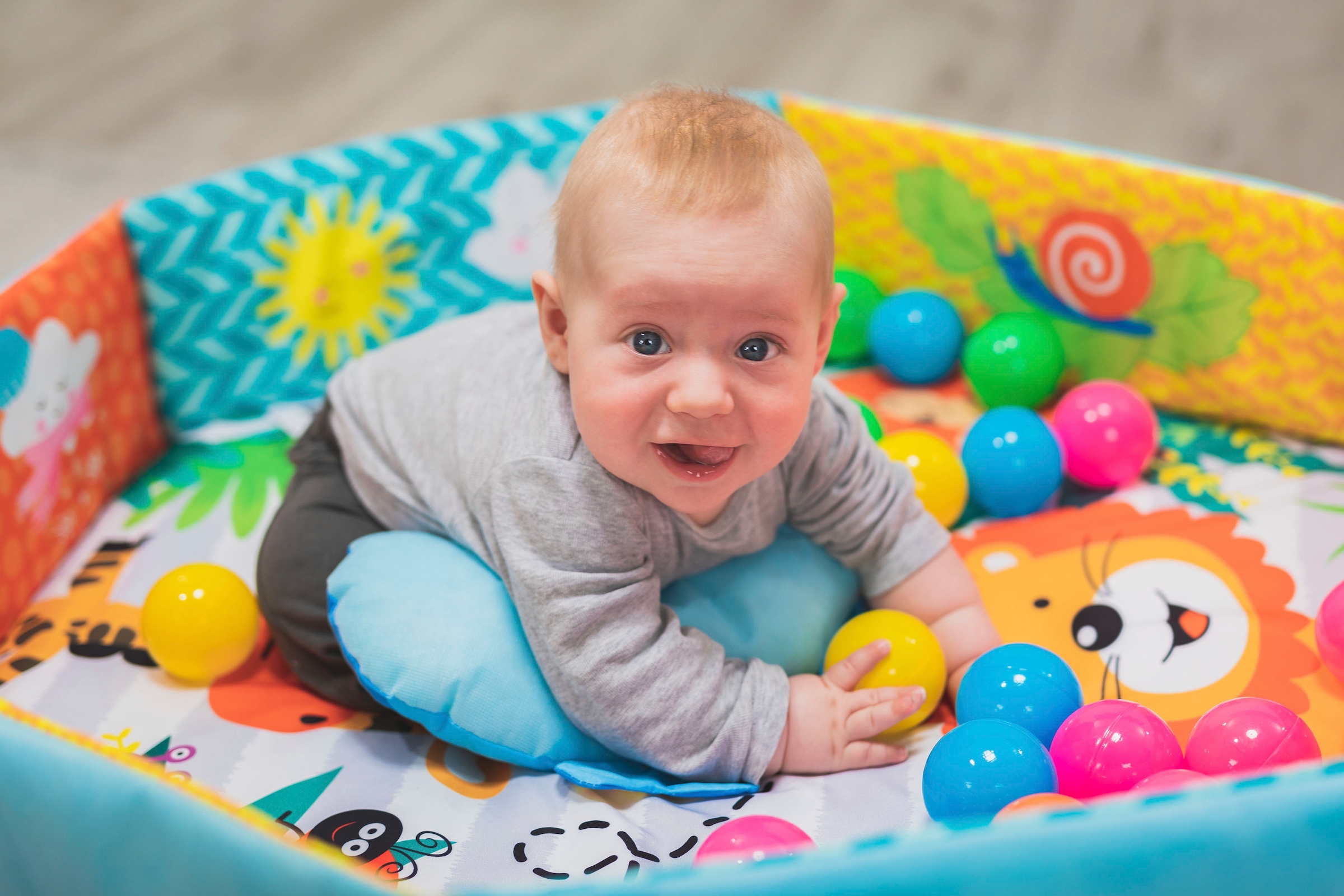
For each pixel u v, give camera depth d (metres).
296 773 1.06
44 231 2.40
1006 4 3.21
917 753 1.07
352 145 1.64
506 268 1.73
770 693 1.02
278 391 1.64
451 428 1.10
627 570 0.99
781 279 0.86
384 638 1.04
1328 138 2.64
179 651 1.14
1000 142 1.58
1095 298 1.57
